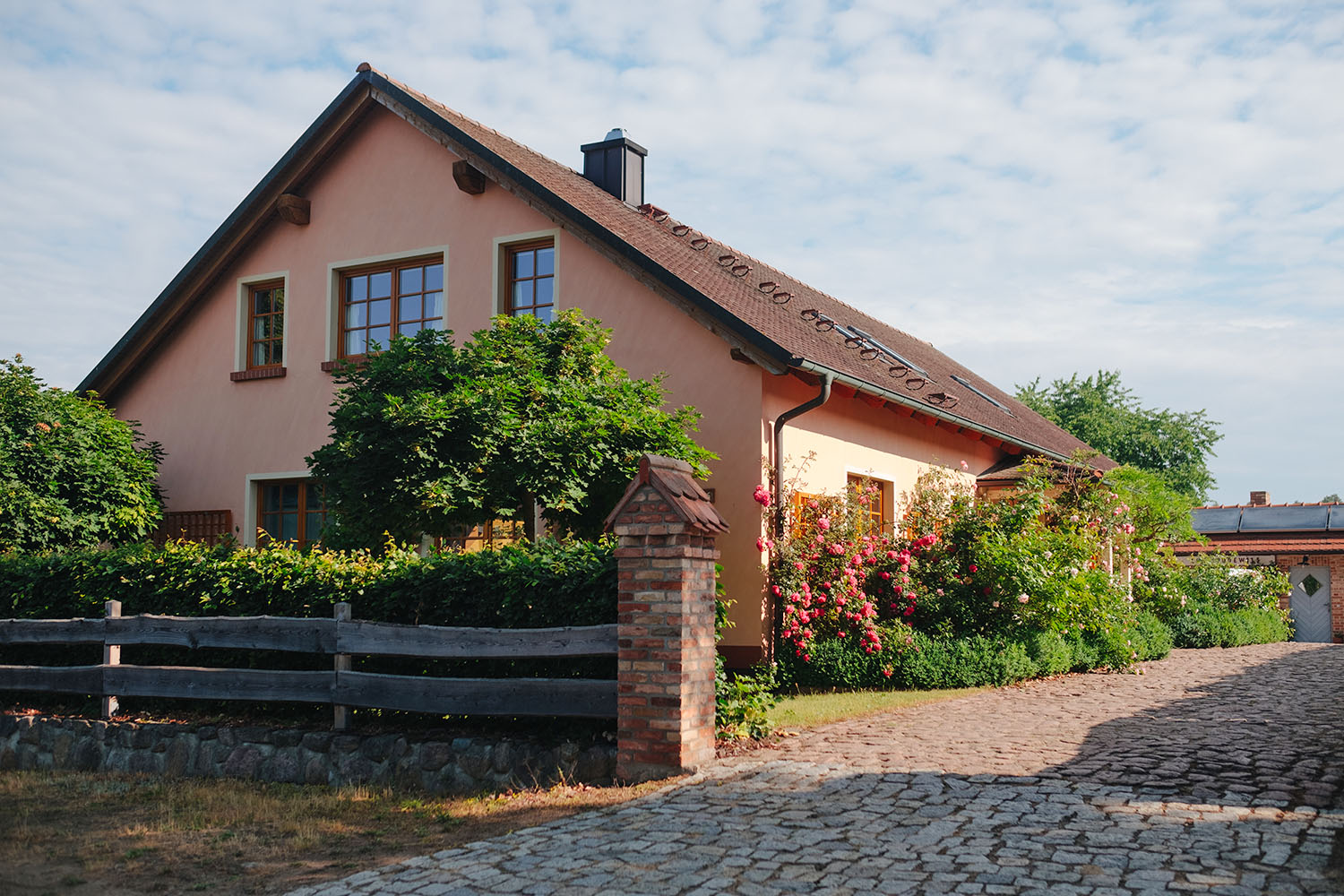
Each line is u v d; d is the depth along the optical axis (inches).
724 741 320.2
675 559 286.0
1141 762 284.8
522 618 318.3
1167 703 410.0
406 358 461.1
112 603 390.0
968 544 539.8
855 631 488.4
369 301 617.3
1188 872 189.8
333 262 620.1
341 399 515.2
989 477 709.3
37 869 236.1
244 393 640.4
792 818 233.9
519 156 605.0
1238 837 210.8
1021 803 241.0
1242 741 318.7
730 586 489.1
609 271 535.5
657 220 672.4
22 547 530.9
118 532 579.8
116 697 387.9
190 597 384.2
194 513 643.5
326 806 292.4
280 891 212.5
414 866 213.3
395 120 608.7
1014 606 527.2
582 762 296.2
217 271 650.2
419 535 452.4
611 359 516.7
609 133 685.9
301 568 362.0
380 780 322.3
